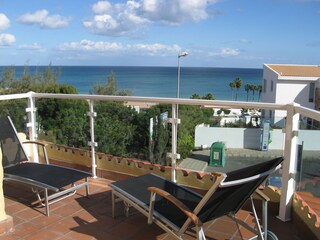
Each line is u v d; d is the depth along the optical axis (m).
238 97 78.50
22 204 3.43
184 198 2.80
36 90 18.97
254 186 2.30
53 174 3.44
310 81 25.52
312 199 2.71
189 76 121.19
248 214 3.17
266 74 30.00
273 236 2.60
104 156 4.27
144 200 2.74
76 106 4.40
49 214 3.18
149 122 3.87
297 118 2.87
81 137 4.46
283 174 3.01
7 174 3.42
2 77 19.70
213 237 2.74
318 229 2.51
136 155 4.04
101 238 2.74
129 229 2.90
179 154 3.69
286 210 3.02
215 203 2.16
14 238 2.71
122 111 4.03
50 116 4.75
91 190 3.84
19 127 4.75
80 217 3.13
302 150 2.83
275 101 26.45
